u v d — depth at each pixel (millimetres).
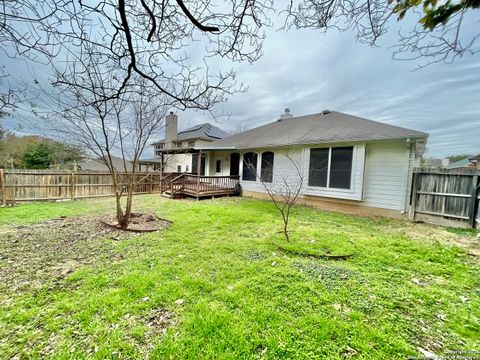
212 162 14180
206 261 3363
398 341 1824
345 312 2191
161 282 2723
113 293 2471
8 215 6543
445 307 2311
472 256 3703
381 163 7172
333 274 2986
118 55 2285
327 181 8188
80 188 10273
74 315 2123
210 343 1793
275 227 5422
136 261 3357
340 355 1691
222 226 5441
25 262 3338
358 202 7637
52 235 4672
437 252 3811
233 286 2639
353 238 4598
